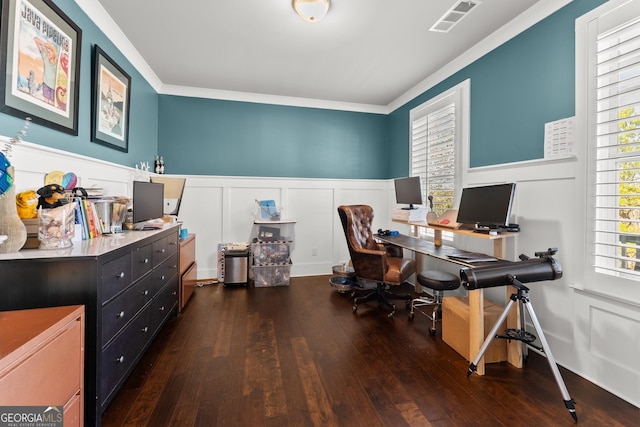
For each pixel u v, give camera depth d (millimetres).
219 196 4090
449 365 2043
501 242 2303
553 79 2105
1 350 886
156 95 3770
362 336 2465
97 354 1368
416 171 3898
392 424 1491
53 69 1786
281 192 4301
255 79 3633
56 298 1337
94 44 2262
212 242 4090
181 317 2805
